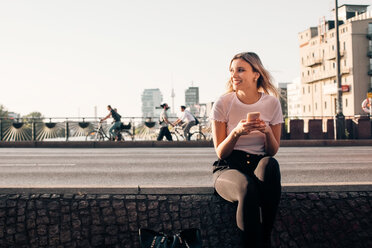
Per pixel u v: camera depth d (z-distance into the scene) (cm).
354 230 291
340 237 290
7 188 296
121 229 287
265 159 264
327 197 298
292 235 287
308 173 826
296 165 984
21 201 291
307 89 9612
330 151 1492
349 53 7775
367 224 292
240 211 243
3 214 287
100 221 287
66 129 2005
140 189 299
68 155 1336
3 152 1506
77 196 294
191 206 293
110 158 1209
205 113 4894
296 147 1784
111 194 297
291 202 293
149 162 1077
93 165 1002
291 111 12044
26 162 1088
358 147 1767
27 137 2023
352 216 293
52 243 285
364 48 7731
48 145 1866
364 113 7681
